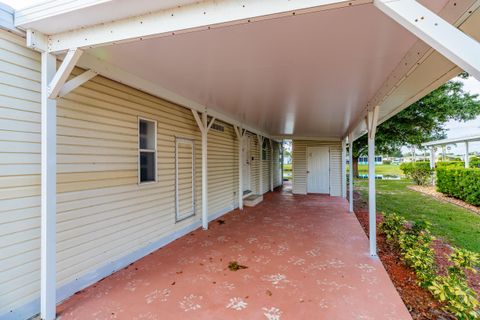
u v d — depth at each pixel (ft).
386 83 10.14
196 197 18.07
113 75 9.46
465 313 7.45
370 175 13.16
